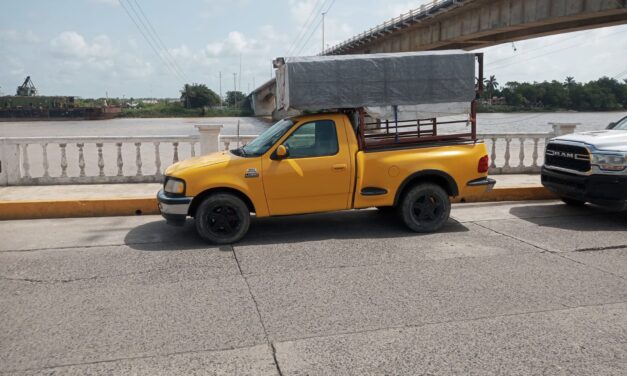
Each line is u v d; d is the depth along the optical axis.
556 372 3.48
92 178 10.54
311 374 3.49
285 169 6.77
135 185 10.38
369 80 7.00
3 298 4.88
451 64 7.19
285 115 8.09
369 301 4.74
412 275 5.45
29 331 4.16
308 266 5.80
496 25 28.53
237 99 181.00
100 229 7.62
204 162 6.81
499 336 4.01
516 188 9.74
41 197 8.94
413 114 7.17
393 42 44.31
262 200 6.79
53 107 123.19
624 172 7.52
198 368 3.57
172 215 6.65
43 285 5.23
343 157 6.93
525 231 7.32
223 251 6.44
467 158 7.25
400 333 4.08
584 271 5.53
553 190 8.59
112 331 4.15
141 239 7.05
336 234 7.23
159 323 4.30
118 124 94.44
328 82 6.91
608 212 8.60
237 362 3.65
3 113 115.75
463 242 6.76
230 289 5.08
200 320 4.35
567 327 4.16
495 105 77.81
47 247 6.66
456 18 33.06
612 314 4.40
